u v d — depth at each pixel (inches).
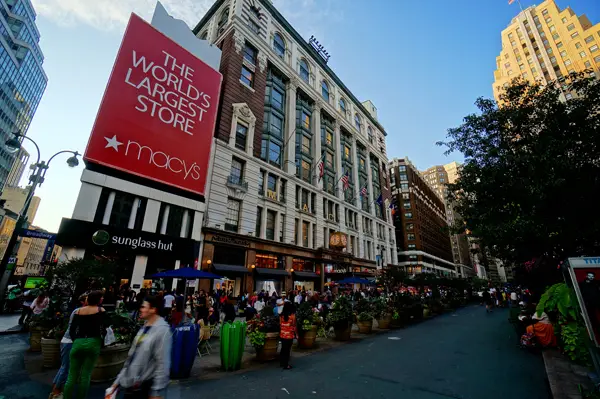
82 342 177.8
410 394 224.4
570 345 299.4
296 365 312.8
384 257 1870.1
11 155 3061.0
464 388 236.8
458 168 475.8
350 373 281.0
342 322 457.4
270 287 931.3
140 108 751.7
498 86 2785.4
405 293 719.7
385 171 2228.1
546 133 378.6
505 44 2898.6
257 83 1192.8
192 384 247.1
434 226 3585.1
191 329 281.7
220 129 989.2
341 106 1822.1
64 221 594.6
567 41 2443.4
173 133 812.6
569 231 347.3
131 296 604.1
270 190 1127.6
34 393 210.8
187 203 821.9
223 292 768.3
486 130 446.6
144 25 800.9
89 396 206.4
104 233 626.8
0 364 275.3
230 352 293.4
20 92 3142.2
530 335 378.3
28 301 473.4
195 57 918.4
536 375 268.4
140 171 724.7
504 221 409.1
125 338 256.2
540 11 2657.5
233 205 970.1
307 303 425.4
